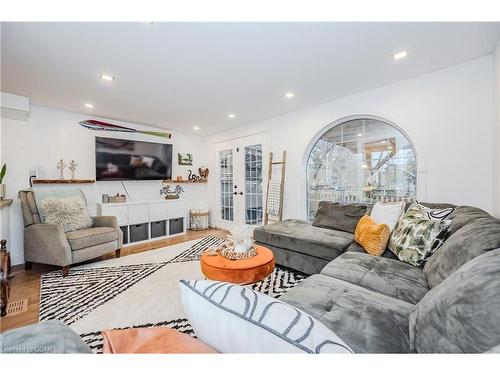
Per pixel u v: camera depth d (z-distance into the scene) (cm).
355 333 90
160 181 471
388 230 196
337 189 339
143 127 445
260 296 55
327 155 349
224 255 200
